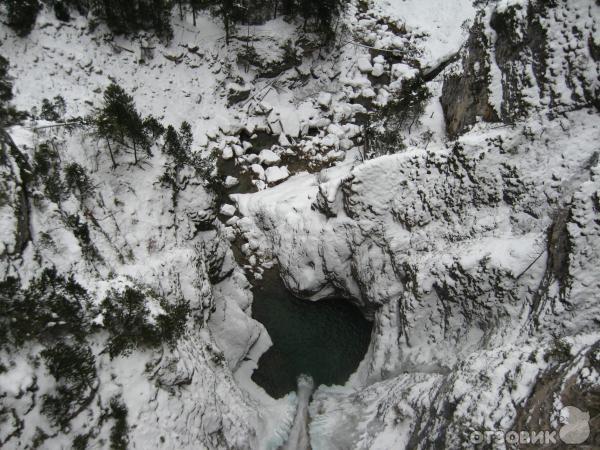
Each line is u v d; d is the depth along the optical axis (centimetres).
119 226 1736
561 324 1420
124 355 1367
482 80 2200
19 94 2167
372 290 2108
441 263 1809
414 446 1448
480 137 1903
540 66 1886
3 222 1271
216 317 2022
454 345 1792
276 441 1806
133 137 1853
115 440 1255
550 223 1684
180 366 1475
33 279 1284
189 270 1844
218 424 1552
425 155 2023
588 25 1772
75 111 2262
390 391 1775
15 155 1464
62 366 1216
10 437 1084
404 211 2050
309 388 2050
